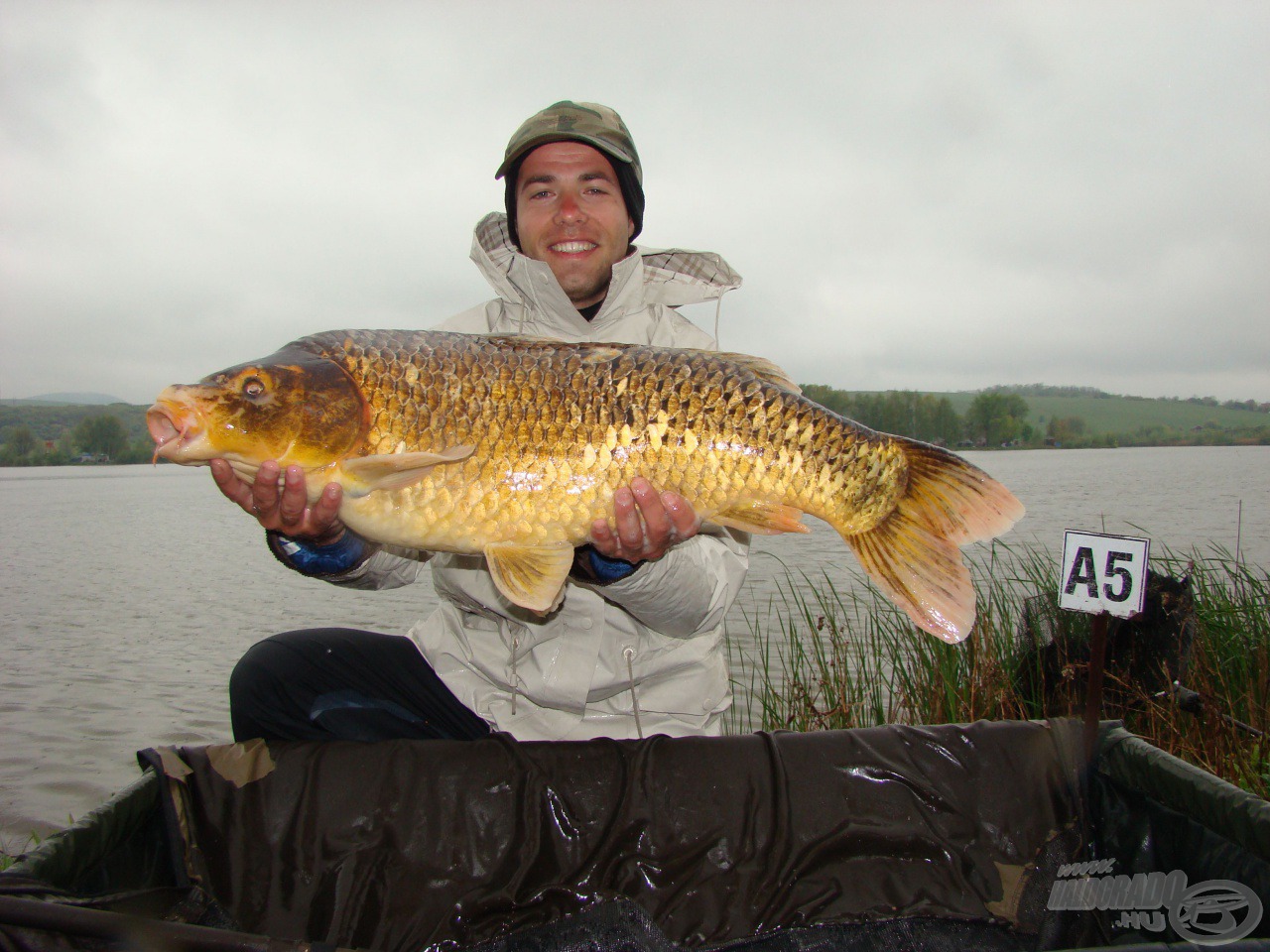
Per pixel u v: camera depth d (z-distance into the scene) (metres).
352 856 0.92
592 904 0.93
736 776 0.97
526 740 1.09
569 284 1.28
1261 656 1.57
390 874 0.92
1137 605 0.94
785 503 0.99
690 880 0.95
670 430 0.95
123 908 0.78
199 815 0.91
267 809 0.92
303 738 1.05
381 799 0.94
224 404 0.90
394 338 0.95
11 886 0.69
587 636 1.09
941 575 1.01
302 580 5.21
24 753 2.20
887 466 1.01
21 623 3.93
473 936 0.91
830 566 5.01
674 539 0.97
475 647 1.12
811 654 2.32
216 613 4.14
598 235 1.26
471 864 0.93
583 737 1.12
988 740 0.99
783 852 0.95
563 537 0.95
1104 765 0.97
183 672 3.06
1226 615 1.73
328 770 0.94
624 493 0.94
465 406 0.93
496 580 0.93
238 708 1.05
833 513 1.00
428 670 1.13
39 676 2.98
